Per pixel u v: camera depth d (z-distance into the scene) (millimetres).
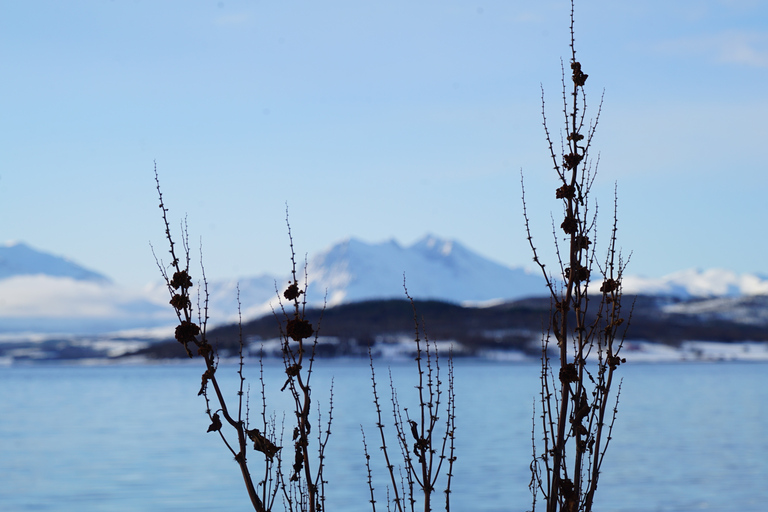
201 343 5387
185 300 5328
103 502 30953
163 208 5359
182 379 186625
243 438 5469
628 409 74562
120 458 44219
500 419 63750
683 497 29750
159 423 68312
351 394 102875
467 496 29281
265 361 149125
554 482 5793
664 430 54719
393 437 46562
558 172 5961
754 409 74188
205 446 49000
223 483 34625
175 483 34969
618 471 36219
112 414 80062
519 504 27641
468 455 40438
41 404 97875
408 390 109750
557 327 5898
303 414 5633
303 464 5758
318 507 5656
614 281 6062
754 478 33812
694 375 154125
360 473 34594
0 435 58406
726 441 47750
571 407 5891
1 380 189000
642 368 189500
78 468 40344
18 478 37031
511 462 38031
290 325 5637
